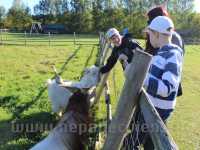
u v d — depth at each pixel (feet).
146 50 6.27
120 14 103.45
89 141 8.36
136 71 4.29
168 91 4.73
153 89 4.75
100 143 8.81
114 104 12.59
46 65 23.58
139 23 100.22
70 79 17.74
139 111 5.14
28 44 41.57
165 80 4.75
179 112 13.07
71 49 35.78
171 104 5.24
